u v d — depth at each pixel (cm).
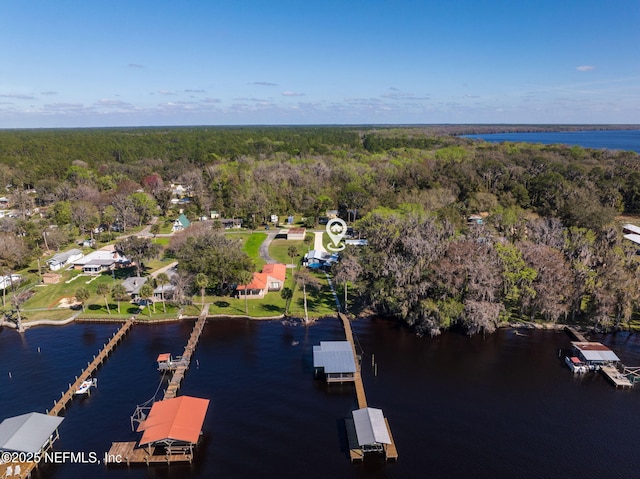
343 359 6775
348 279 8875
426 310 7794
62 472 4903
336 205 18100
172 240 12644
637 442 5403
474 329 7875
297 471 4903
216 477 4816
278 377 6769
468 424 5700
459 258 7919
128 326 8350
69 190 18600
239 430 5559
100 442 5347
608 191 16350
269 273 10550
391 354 7431
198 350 7588
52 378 6694
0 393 6303
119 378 6719
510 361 7238
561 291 7950
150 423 5284
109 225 15475
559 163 19725
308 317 8769
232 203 17475
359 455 5094
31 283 10512
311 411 5953
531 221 12588
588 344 7281
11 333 8219
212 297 9762
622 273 7956
